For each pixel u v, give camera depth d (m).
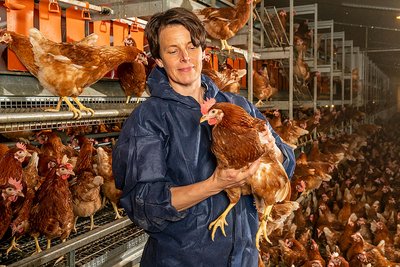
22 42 2.30
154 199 1.42
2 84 2.46
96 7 2.77
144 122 1.52
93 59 2.44
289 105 5.66
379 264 4.18
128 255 3.12
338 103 10.88
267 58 5.41
